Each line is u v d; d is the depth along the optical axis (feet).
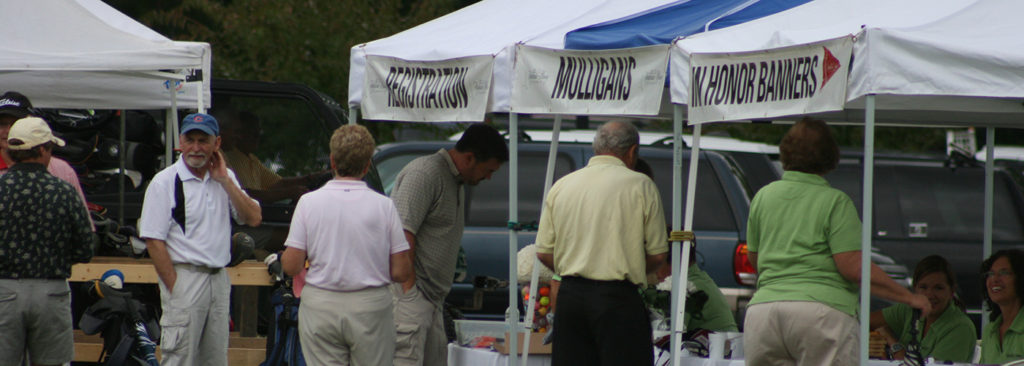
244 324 91.40
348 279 65.16
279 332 81.46
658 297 76.59
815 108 54.49
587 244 64.23
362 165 66.85
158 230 71.51
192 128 71.72
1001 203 129.49
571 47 66.54
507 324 77.92
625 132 66.28
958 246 126.11
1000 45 51.65
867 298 55.47
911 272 124.77
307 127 102.47
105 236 89.30
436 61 71.77
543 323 78.33
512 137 73.61
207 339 74.08
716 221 111.14
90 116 106.63
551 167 80.64
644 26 67.87
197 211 72.54
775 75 56.90
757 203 61.62
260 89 102.22
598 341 64.28
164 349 72.18
